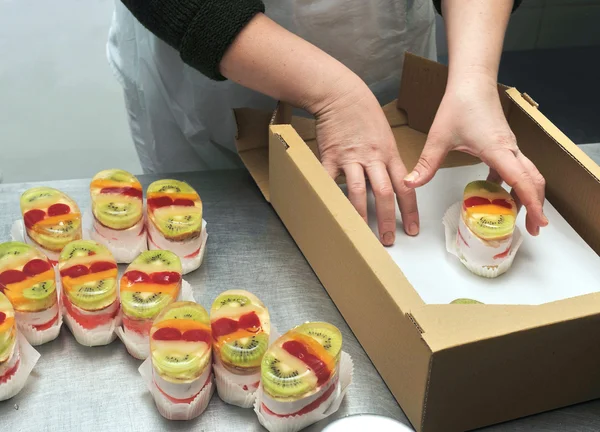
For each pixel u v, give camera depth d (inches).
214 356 28.8
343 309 32.6
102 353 31.0
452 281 35.3
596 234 36.4
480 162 42.7
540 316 26.4
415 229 37.7
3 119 70.6
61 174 67.2
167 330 28.5
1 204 37.7
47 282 30.5
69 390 29.3
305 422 28.0
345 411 29.1
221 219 38.9
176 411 27.9
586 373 29.0
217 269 35.6
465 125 35.4
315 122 39.0
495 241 34.2
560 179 38.0
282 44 36.0
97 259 31.8
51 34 72.1
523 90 74.1
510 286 35.0
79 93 73.0
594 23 77.3
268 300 34.0
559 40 78.8
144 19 34.8
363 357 31.4
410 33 46.0
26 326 30.3
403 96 44.1
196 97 45.8
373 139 36.4
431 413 27.1
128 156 70.1
